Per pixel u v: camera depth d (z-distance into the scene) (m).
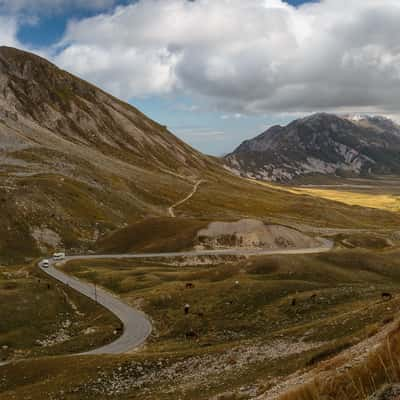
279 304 72.94
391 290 76.31
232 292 78.94
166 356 49.22
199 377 42.44
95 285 95.38
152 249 128.62
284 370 35.38
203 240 131.88
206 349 50.00
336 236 158.38
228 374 40.06
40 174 173.75
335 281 90.62
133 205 181.50
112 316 76.75
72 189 163.12
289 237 136.88
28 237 129.75
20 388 48.03
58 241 133.00
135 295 85.94
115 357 50.97
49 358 53.94
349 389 13.74
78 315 81.62
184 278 95.44
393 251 110.38
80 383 45.94
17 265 116.00
